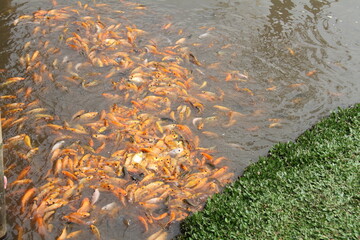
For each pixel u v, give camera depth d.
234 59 6.96
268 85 6.53
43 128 5.66
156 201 4.93
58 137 5.56
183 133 5.71
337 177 4.95
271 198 4.80
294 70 6.81
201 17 7.82
